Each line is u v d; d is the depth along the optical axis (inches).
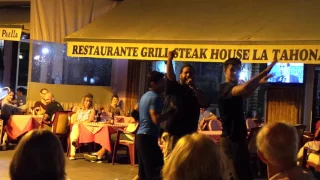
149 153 235.1
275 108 424.5
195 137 91.9
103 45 386.6
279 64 423.5
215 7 409.4
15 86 584.4
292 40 318.0
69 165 373.1
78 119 407.2
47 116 441.4
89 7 468.1
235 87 201.2
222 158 91.4
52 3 464.4
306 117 417.1
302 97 415.5
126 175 336.2
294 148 112.1
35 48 505.7
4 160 377.7
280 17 362.0
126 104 496.1
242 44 335.9
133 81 492.7
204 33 361.7
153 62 487.5
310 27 335.6
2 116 445.1
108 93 511.2
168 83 227.1
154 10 428.5
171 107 229.6
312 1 383.9
